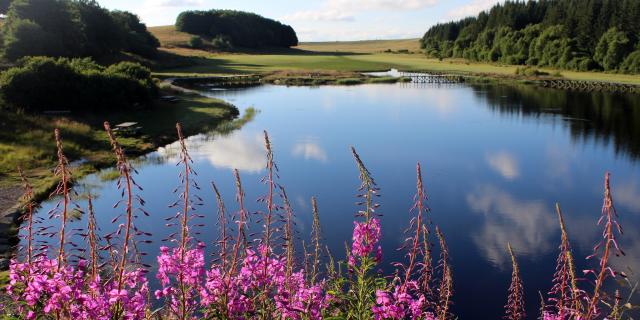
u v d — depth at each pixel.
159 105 47.25
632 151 34.91
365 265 5.23
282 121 46.25
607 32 111.75
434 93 73.06
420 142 37.78
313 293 5.14
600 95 70.88
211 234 15.11
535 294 14.25
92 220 4.20
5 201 19.38
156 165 28.02
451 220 20.75
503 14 160.25
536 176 28.27
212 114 46.06
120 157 4.05
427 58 178.88
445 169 29.67
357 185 25.55
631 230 19.67
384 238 18.19
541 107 58.25
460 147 36.09
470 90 77.94
